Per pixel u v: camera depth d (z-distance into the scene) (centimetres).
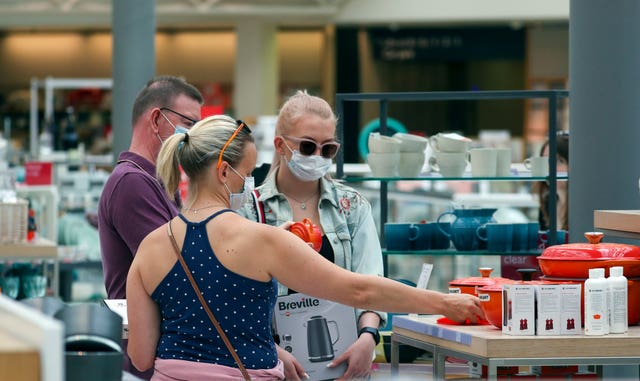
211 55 3984
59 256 1620
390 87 3959
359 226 696
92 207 1897
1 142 1847
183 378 545
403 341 660
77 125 3781
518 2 3722
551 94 916
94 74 4038
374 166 913
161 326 571
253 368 547
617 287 579
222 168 559
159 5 3622
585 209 902
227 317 545
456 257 1377
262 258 545
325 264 548
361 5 3747
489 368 553
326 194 688
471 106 3953
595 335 565
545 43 3906
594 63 894
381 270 689
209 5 3634
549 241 921
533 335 561
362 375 654
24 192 1563
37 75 4025
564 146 1021
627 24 886
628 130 890
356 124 3941
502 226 898
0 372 302
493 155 917
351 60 3947
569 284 568
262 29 3831
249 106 3853
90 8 3616
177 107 754
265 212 682
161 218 708
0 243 1288
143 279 564
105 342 404
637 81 891
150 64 1546
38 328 307
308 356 654
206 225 553
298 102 680
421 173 940
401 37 3925
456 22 3822
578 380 575
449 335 593
